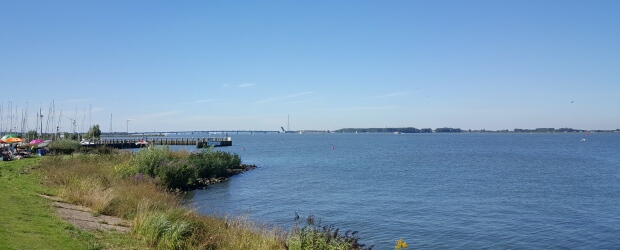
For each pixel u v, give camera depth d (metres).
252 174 51.56
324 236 14.30
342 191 37.25
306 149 119.00
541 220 25.69
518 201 32.12
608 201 32.31
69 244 12.28
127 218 18.19
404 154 94.44
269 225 21.97
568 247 20.27
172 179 36.00
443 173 52.81
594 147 127.69
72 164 33.78
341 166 63.38
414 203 31.17
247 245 14.64
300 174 51.59
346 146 140.75
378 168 59.84
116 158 40.41
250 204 30.64
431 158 81.00
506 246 20.39
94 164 34.50
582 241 21.23
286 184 42.09
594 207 29.86
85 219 16.70
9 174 29.00
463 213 27.64
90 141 93.25
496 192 36.75
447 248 20.06
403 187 39.81
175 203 23.14
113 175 30.03
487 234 22.47
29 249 11.09
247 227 16.88
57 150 52.66
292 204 30.72
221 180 44.69
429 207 29.64
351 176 49.34
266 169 58.31
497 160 75.38
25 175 29.09
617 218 26.27
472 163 68.81
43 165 33.72
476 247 20.23
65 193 21.84
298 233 15.02
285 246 14.36
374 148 125.38
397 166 63.25
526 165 64.88
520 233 22.69
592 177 48.59
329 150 113.25
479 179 46.38
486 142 181.62
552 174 51.72
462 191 37.31
